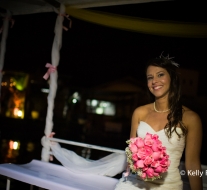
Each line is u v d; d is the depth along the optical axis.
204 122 13.12
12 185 5.34
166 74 2.33
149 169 1.93
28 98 18.30
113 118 21.20
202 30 3.83
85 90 21.77
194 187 2.12
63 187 2.66
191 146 2.14
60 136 17.06
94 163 3.27
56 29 3.65
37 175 2.97
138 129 2.41
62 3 3.65
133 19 4.11
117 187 2.38
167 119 2.31
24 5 3.95
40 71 18.61
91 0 3.45
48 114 3.58
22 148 10.31
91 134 18.66
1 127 15.30
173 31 3.97
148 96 2.66
